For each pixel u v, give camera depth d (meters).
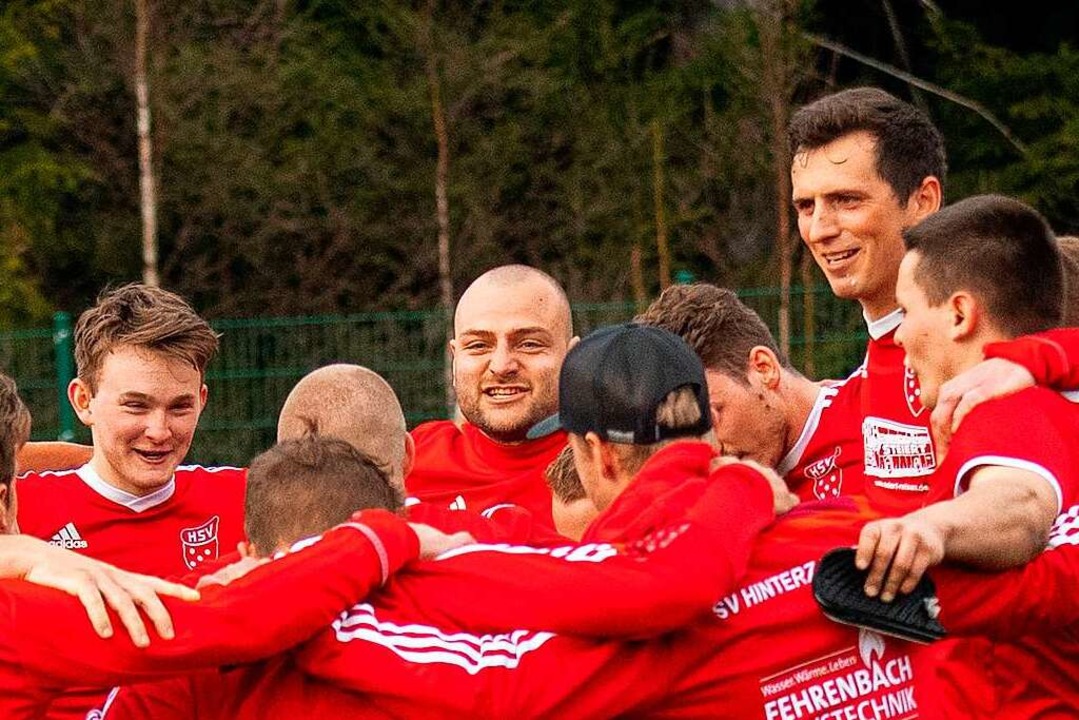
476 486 9.86
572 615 5.43
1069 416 5.99
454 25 48.84
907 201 8.67
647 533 5.54
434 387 28.22
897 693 5.81
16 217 45.84
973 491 5.60
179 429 9.38
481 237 45.81
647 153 46.94
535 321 9.57
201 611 5.39
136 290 9.49
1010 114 48.69
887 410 8.62
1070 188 47.56
